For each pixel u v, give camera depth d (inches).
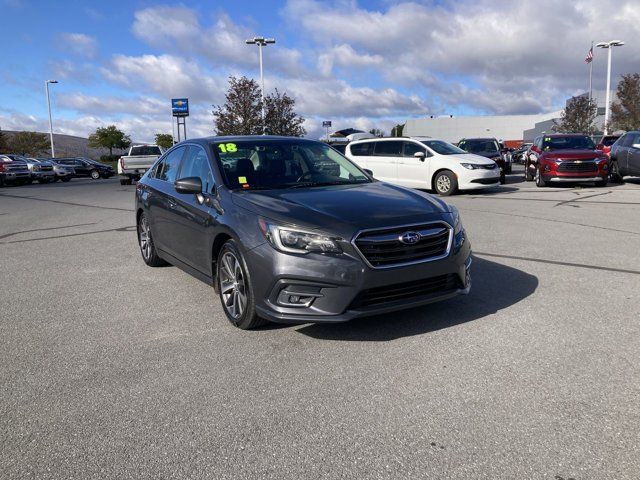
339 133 1366.9
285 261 151.8
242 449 106.9
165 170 247.6
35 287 235.9
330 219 154.2
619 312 177.6
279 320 154.3
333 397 126.6
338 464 100.9
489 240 306.0
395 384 131.6
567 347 150.3
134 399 129.0
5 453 108.1
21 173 1222.3
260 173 197.8
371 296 152.1
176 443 109.8
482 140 761.6
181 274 252.8
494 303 189.3
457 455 102.3
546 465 98.3
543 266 241.1
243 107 1262.3
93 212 540.1
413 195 182.2
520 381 131.0
